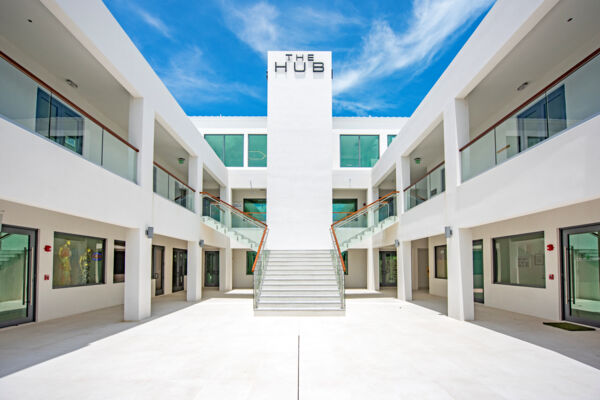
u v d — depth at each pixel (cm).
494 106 1028
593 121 470
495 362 506
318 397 384
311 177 1631
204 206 1384
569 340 636
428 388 409
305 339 653
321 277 1119
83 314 953
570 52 768
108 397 383
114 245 1166
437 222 976
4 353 559
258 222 1386
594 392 395
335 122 1953
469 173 829
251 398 382
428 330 730
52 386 415
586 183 484
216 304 1166
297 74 1689
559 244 830
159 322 827
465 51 823
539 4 571
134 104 884
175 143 1307
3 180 461
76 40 736
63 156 583
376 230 1383
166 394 392
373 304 1162
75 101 974
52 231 878
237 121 1998
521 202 628
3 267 739
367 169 1841
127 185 800
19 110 491
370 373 461
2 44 741
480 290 1177
